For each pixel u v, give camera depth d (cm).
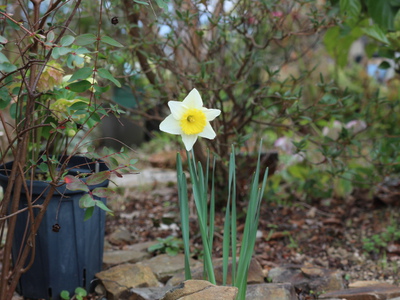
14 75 207
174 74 324
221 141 351
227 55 410
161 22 316
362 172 389
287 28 351
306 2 294
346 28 351
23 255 203
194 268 269
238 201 380
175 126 172
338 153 321
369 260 308
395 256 310
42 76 197
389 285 256
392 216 373
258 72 408
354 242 334
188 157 181
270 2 299
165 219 346
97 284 256
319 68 631
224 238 195
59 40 180
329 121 380
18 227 234
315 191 399
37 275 239
